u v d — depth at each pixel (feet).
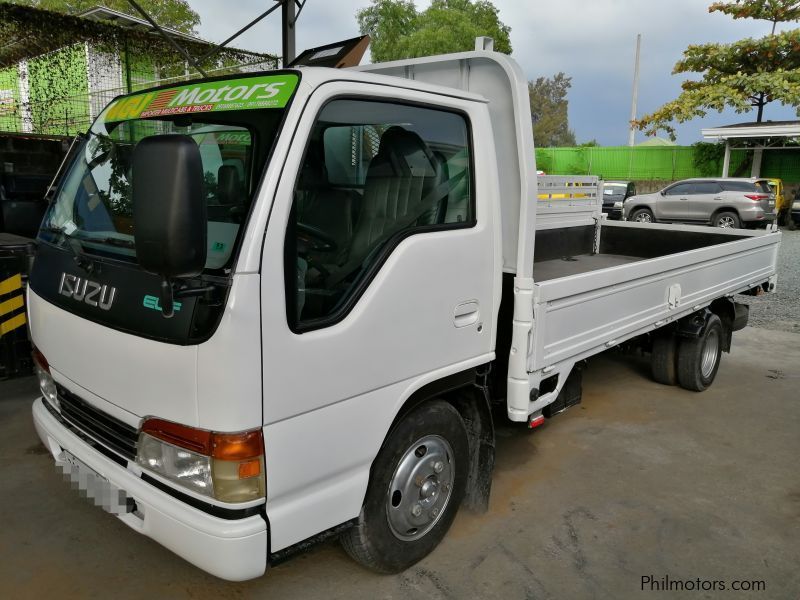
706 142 85.46
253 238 6.77
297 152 7.27
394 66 11.86
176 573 9.88
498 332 10.81
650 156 90.12
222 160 7.55
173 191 5.98
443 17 91.97
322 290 7.72
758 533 11.54
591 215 21.31
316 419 7.66
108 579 9.70
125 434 7.91
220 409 6.77
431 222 9.20
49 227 9.62
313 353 7.47
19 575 9.71
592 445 15.15
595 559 10.61
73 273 8.44
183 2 79.97
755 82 77.66
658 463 14.29
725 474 13.83
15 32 36.09
